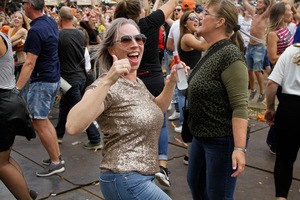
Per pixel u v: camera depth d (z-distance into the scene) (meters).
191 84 2.26
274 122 2.78
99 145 4.48
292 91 2.65
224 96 2.14
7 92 2.66
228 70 2.06
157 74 3.35
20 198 2.79
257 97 7.04
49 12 10.20
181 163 4.01
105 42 1.95
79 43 4.36
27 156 4.20
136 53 1.90
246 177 3.65
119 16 3.15
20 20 5.11
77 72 4.39
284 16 4.37
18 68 4.84
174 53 2.27
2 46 2.59
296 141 2.67
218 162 2.22
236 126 2.05
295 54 2.62
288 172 2.72
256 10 6.48
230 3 2.16
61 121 4.62
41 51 3.53
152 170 1.81
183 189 3.39
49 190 3.34
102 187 1.83
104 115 1.80
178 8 6.14
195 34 4.08
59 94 7.50
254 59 6.52
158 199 1.77
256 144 4.57
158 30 3.29
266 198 3.22
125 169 1.74
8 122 2.62
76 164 3.98
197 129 2.29
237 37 2.38
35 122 3.62
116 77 1.63
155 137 1.86
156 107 1.91
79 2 13.76
